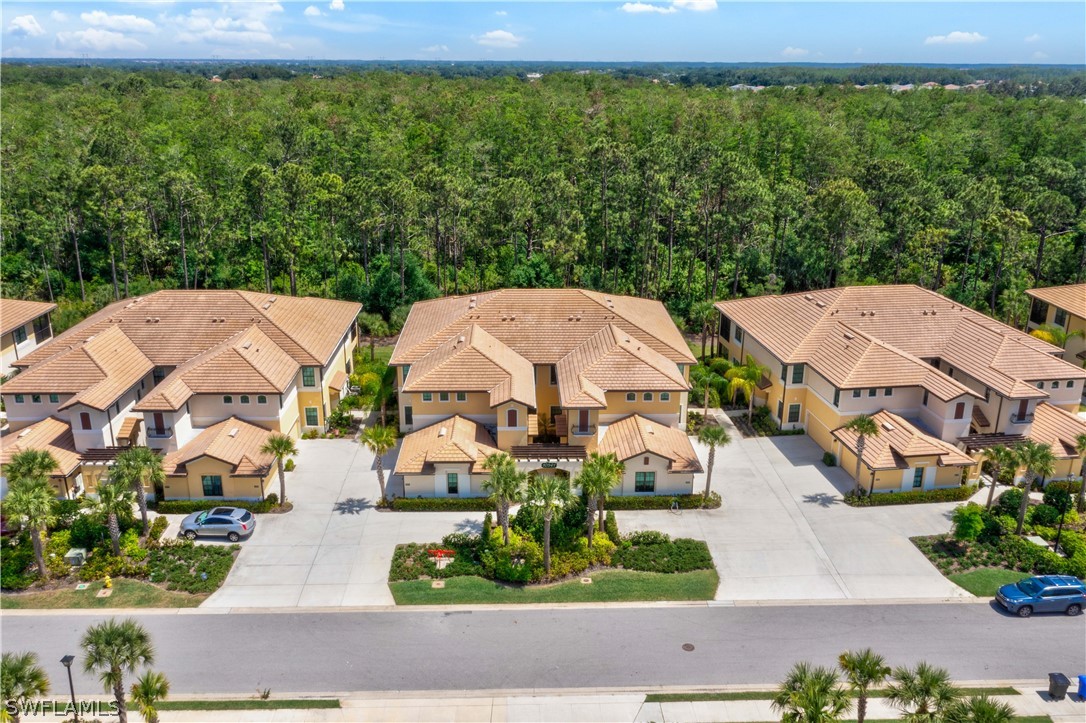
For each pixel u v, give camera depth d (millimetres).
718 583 39094
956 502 46500
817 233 78750
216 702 31297
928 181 91938
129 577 39375
